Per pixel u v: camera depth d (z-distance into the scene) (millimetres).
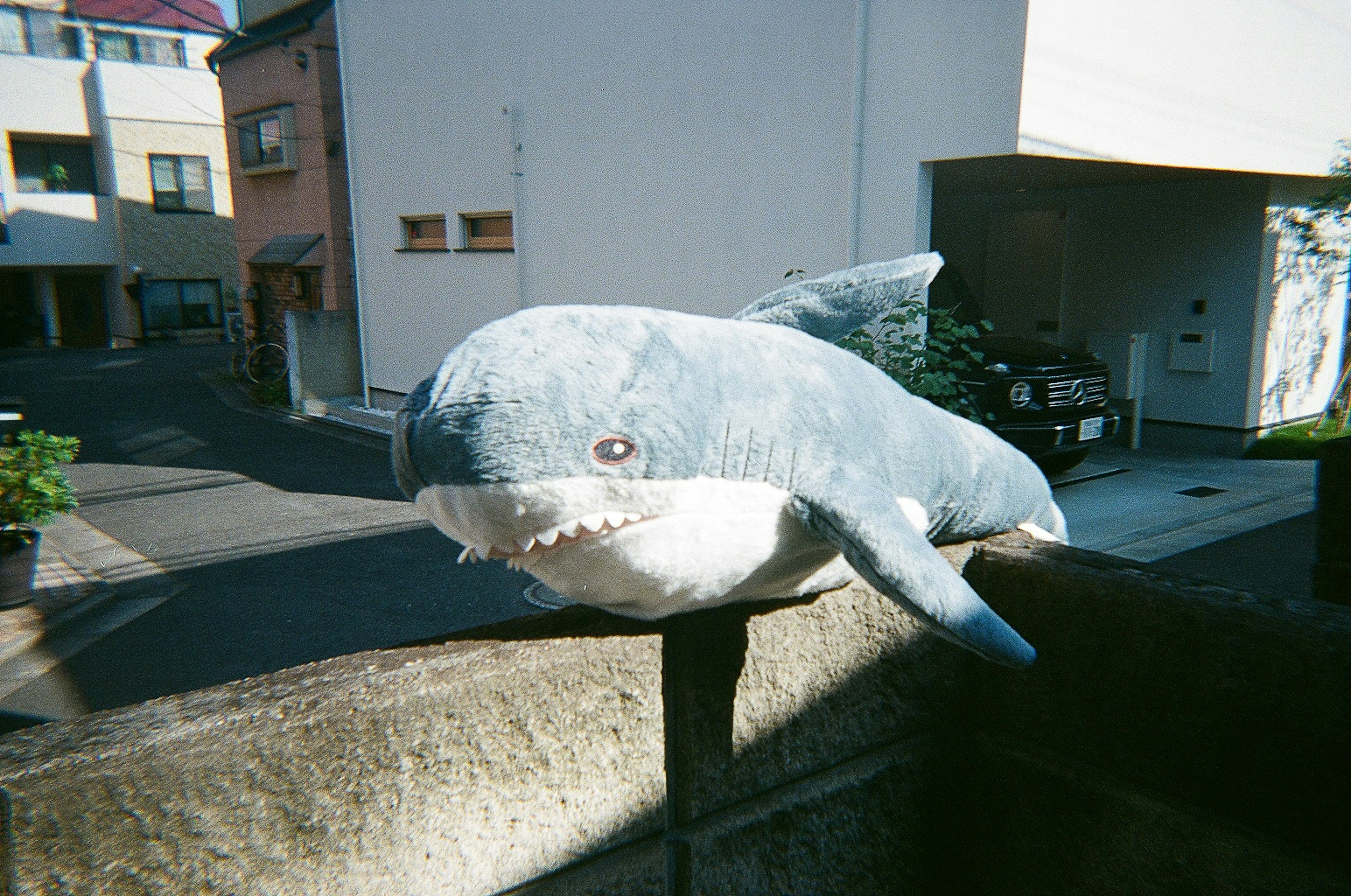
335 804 1479
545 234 10289
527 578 6711
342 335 15125
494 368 1399
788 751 2012
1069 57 6062
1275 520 6977
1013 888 2281
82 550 7801
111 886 1315
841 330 2135
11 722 4688
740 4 7688
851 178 6906
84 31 25109
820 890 2117
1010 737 2246
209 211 27016
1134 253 9844
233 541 7922
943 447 1980
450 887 1604
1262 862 1824
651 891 1854
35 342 26188
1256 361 9117
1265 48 7992
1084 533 6613
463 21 10961
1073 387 7719
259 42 15328
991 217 11195
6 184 24125
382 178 12953
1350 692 1681
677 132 8477
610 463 1402
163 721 1433
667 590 1585
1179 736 1926
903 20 6445
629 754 1794
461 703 1580
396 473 1548
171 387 18047
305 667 1656
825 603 2021
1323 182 9383
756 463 1515
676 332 1558
